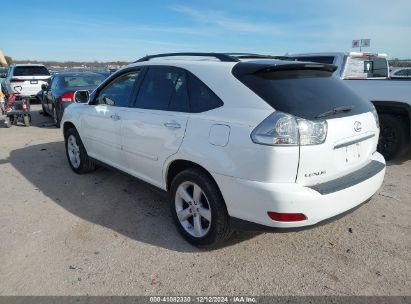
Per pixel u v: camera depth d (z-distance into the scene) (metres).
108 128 4.68
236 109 3.07
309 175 2.89
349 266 3.22
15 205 4.59
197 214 3.46
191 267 3.22
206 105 3.32
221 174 3.07
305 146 2.81
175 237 3.74
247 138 2.89
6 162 6.61
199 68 3.51
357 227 3.91
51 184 5.36
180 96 3.62
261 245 3.56
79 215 4.28
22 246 3.59
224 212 3.22
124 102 4.46
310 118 2.87
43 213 4.34
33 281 3.05
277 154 2.76
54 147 7.76
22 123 11.08
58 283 3.02
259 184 2.85
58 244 3.62
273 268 3.20
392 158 6.35
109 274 3.13
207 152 3.17
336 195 2.93
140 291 2.92
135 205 4.55
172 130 3.56
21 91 14.59
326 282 3.01
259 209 2.88
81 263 3.29
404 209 4.37
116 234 3.81
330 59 7.94
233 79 3.19
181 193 3.58
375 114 3.64
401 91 6.06
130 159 4.36
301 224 2.84
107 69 24.22
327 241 3.63
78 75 10.73
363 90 6.54
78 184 5.34
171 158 3.59
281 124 2.78
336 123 3.03
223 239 3.37
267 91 3.00
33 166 6.31
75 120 5.50
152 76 4.08
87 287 2.97
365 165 3.50
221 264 3.26
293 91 3.04
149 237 3.75
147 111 3.97
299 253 3.43
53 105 10.36
